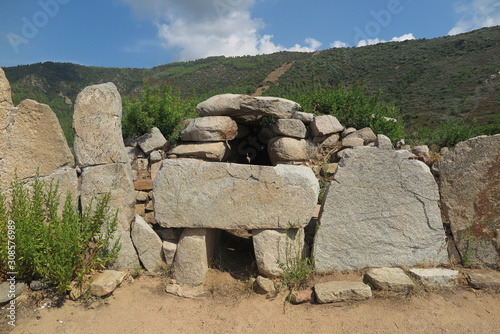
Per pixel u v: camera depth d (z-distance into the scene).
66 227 3.21
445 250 3.58
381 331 2.72
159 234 3.81
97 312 3.04
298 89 19.30
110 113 3.79
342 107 6.40
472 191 3.56
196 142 5.30
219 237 4.24
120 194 3.71
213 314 3.07
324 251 3.52
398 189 3.54
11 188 3.63
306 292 3.18
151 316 3.04
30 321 2.88
